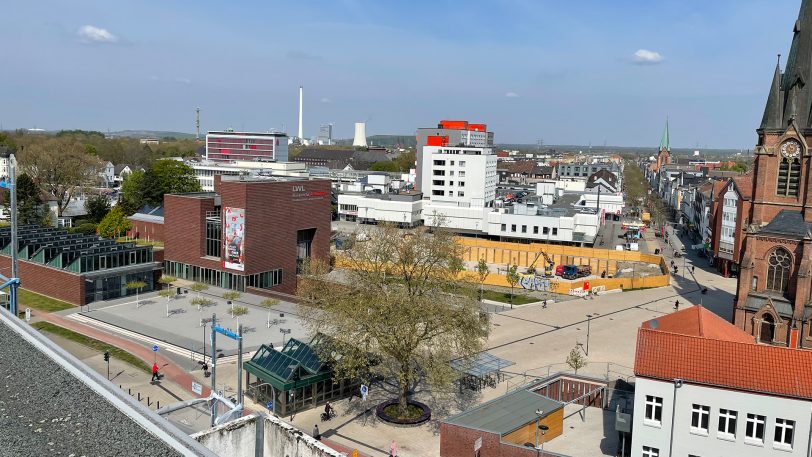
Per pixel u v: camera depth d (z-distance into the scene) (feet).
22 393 88.94
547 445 170.60
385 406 190.60
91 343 240.94
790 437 139.74
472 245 470.39
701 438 147.02
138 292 318.45
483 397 203.51
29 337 108.17
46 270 307.58
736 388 142.61
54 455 71.92
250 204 317.42
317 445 92.07
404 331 182.80
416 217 584.81
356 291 196.65
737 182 407.03
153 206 476.13
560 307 329.52
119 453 72.43
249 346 241.96
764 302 239.91
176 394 194.90
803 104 249.75
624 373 228.84
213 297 312.09
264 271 332.19
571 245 499.10
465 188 627.87
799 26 250.78
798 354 145.59
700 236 540.52
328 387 195.93
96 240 351.05
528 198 612.29
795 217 246.88
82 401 85.61
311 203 358.64
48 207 486.79
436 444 169.89
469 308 184.96
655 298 351.87
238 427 96.07
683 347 153.89
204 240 341.00
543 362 239.50
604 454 165.68
